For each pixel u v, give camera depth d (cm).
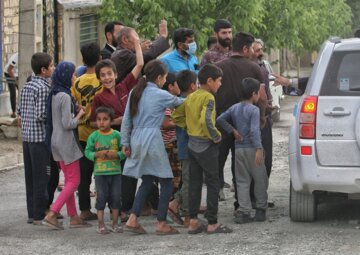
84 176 1187
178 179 1180
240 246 1003
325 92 1055
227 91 1181
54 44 2536
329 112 1048
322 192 1077
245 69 1182
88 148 1104
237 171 1142
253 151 1129
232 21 2703
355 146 1041
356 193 1057
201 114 1050
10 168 1809
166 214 1085
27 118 1152
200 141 1060
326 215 1180
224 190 1437
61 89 1122
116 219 1111
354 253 954
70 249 1020
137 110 1066
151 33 2591
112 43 1341
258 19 2841
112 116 1109
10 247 1037
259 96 1155
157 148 1060
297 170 1070
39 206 1168
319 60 1079
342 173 1044
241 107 1131
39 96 1138
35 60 1152
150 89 1068
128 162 1076
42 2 2552
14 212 1288
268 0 3400
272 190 1426
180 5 2609
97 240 1065
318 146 1052
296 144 1070
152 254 978
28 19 2150
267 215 1194
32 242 1062
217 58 1285
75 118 1122
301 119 1060
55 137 1120
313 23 4238
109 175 1098
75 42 3183
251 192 1208
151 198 1205
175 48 1248
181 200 1153
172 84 1152
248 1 2695
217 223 1091
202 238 1052
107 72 1131
